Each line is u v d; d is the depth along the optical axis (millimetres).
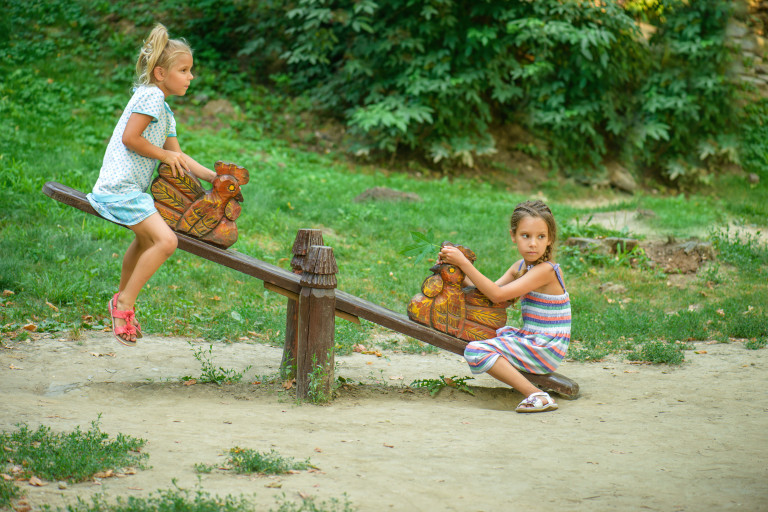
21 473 2777
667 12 15664
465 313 4516
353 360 5555
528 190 14836
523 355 4395
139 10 16469
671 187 16016
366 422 3869
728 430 3691
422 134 14891
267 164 12758
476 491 2777
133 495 2639
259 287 7363
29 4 16031
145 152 4051
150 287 6930
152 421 3723
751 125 17031
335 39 14648
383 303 7145
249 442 3385
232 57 16312
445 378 4859
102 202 4039
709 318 6805
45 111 12586
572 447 3400
